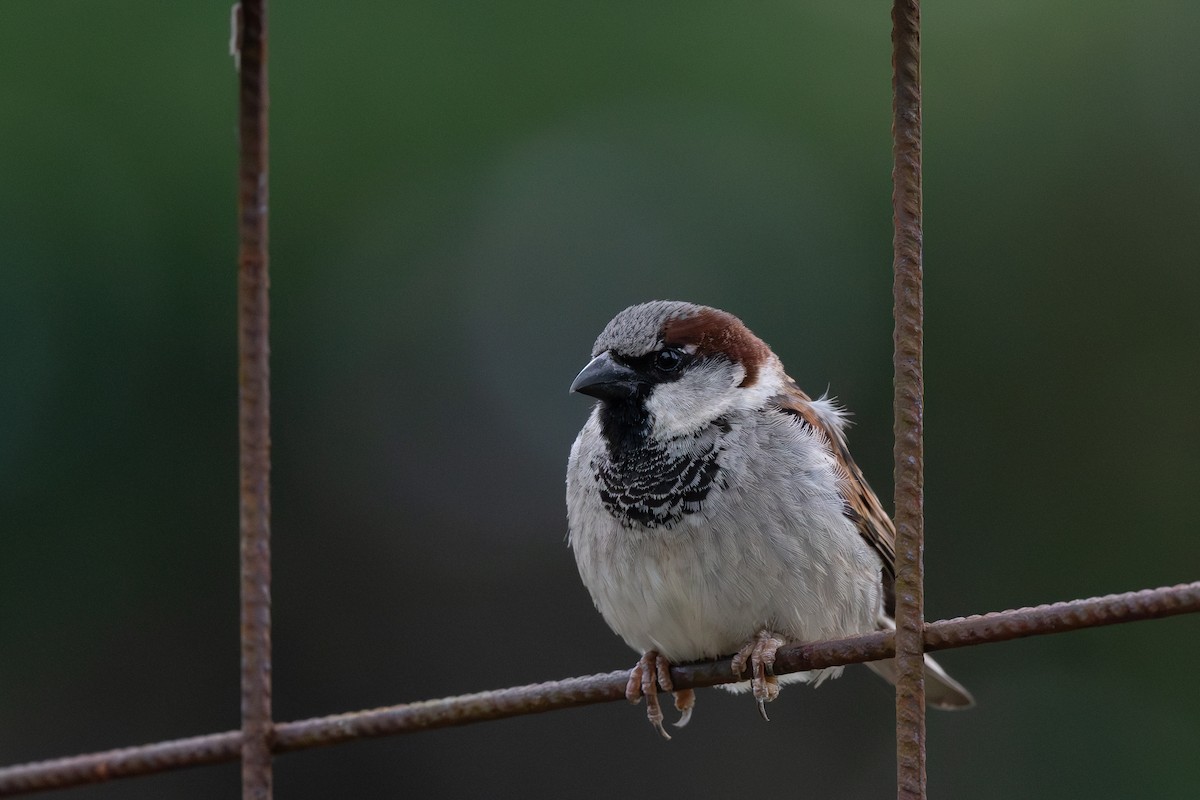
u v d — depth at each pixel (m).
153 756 4.02
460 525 11.20
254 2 3.90
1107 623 3.61
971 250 10.52
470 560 11.24
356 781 11.00
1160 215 10.24
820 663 4.18
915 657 3.79
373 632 11.11
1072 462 10.66
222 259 10.03
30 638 10.14
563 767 11.20
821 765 11.24
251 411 3.97
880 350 10.65
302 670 11.00
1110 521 10.59
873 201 10.55
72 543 10.13
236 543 10.40
